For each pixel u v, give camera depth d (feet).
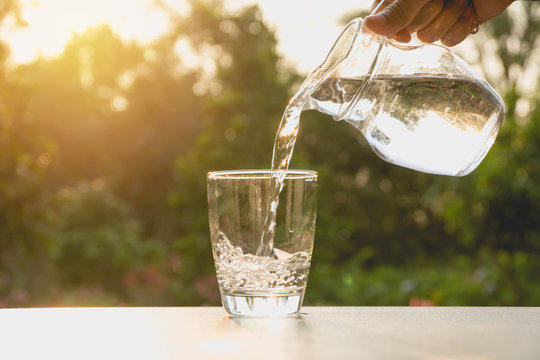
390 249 35.29
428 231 35.04
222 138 17.47
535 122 13.34
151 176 35.01
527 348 2.54
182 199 16.12
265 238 3.18
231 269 3.22
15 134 11.67
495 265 14.85
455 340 2.68
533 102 13.88
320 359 2.35
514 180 13.30
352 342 2.64
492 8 4.27
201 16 27.68
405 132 3.73
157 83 34.99
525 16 24.56
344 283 16.55
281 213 3.18
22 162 11.84
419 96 3.64
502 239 14.05
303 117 34.50
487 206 13.78
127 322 3.15
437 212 33.30
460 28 4.33
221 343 2.64
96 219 24.07
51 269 20.01
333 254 15.24
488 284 14.48
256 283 3.22
